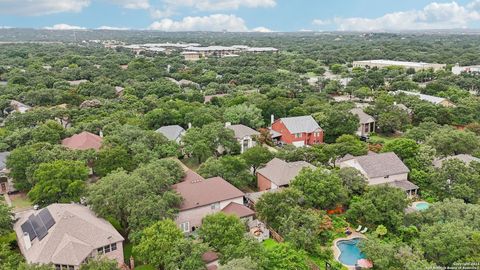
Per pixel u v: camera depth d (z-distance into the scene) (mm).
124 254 42094
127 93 119750
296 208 43688
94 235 38094
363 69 180000
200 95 112312
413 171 59188
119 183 43844
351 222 48438
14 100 109312
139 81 144750
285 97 108062
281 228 42938
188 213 46562
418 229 44062
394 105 93750
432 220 44031
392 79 154625
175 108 93750
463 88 136375
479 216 41875
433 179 55500
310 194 48156
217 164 57000
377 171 57281
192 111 86750
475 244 37156
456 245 37312
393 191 47594
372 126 91500
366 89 123312
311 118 84250
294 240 40562
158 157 62156
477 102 100250
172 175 52500
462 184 52344
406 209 49125
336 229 46688
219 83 147875
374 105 97250
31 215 44125
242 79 152625
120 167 54219
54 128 73375
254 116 86500
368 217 45969
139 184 43469
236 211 47938
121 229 45844
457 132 68500
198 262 34375
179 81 154750
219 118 86375
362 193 52281
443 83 130625
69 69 163875
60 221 38562
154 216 40562
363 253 39719
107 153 57094
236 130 78188
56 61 190250
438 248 37375
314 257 41312
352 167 55250
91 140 67750
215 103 109000
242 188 60406
